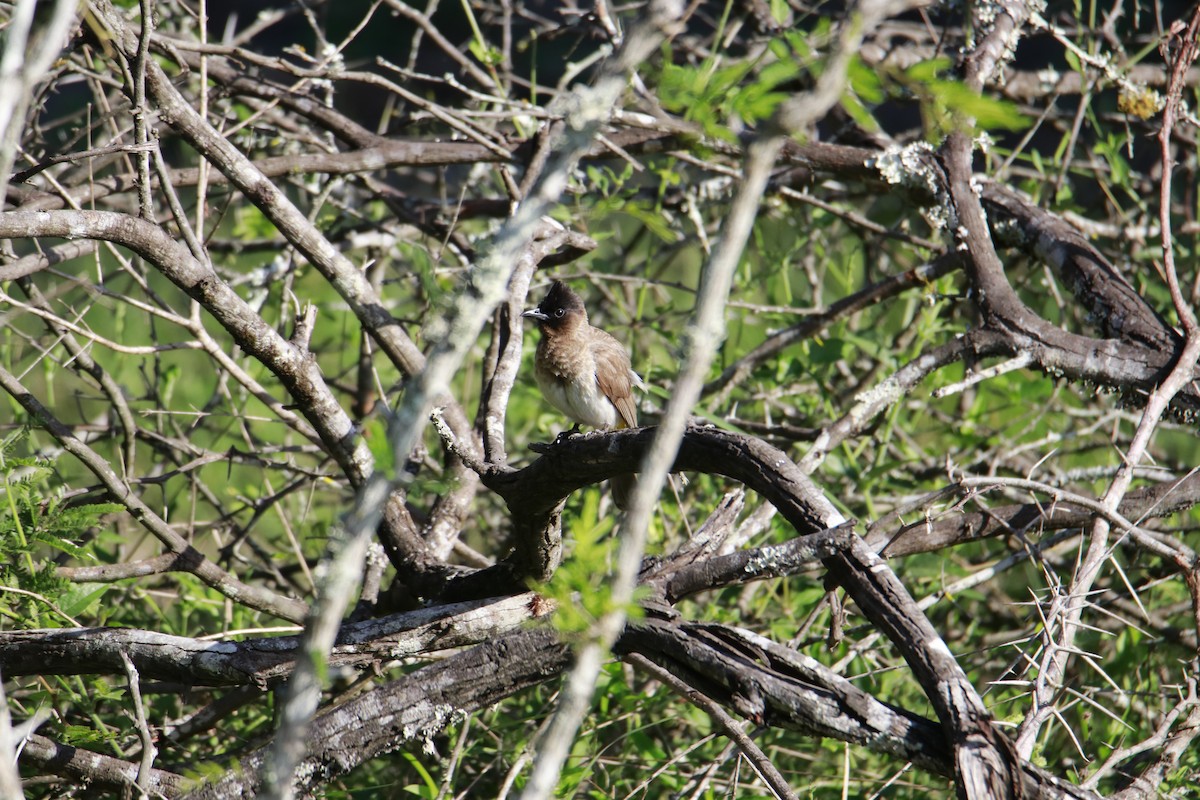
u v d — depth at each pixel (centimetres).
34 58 390
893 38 1493
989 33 959
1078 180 1590
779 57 399
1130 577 980
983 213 920
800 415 1191
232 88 1002
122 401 838
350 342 1202
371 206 1330
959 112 368
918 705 902
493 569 725
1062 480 873
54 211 620
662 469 342
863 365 1276
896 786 844
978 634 1062
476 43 1173
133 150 662
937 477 1083
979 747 444
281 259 1127
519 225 364
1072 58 952
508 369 781
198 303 703
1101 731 879
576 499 1032
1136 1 1148
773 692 498
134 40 741
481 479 668
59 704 754
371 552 836
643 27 357
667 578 583
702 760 852
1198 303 1069
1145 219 1204
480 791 868
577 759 800
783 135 323
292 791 567
